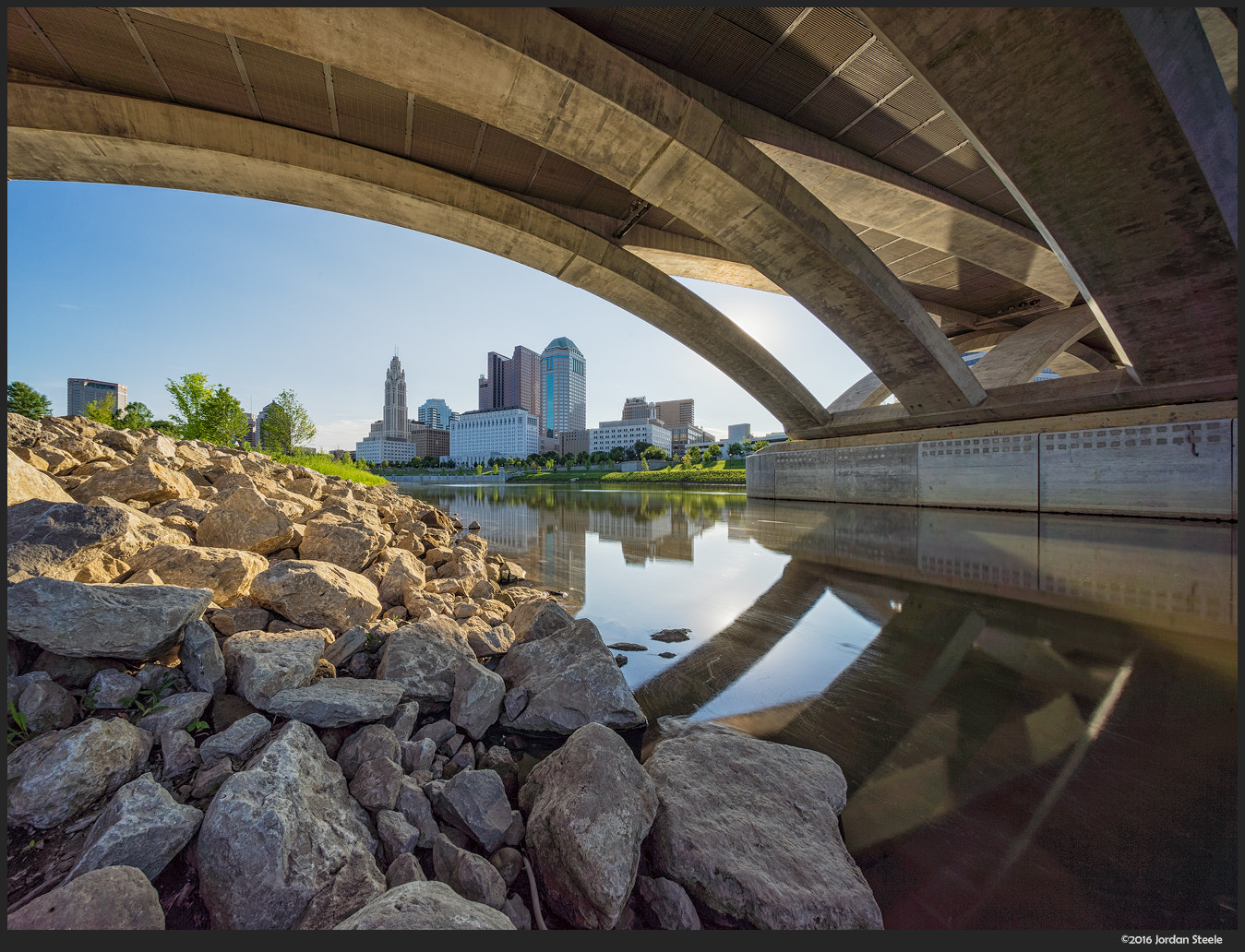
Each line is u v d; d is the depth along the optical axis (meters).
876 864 2.34
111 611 2.60
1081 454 16.02
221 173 11.71
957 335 29.55
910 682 4.39
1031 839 2.50
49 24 8.56
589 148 10.68
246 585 3.96
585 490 42.91
